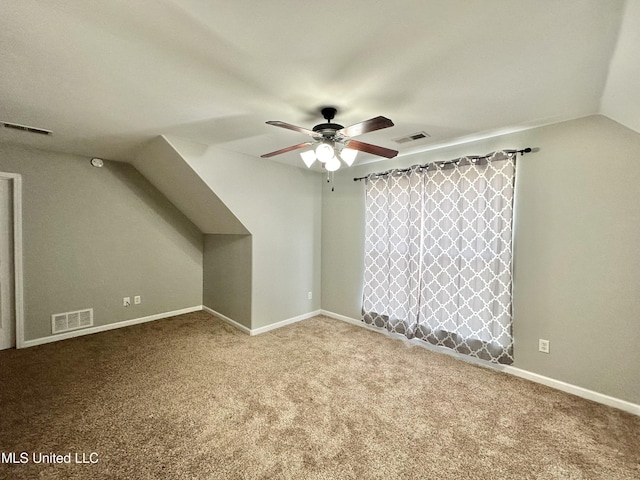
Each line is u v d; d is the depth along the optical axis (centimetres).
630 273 210
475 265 277
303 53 143
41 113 218
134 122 238
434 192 305
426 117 225
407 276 329
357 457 168
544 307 247
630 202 209
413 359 293
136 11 115
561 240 238
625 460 168
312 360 290
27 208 311
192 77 167
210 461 164
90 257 354
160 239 414
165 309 423
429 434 188
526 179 254
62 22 121
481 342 273
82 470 156
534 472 160
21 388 233
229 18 119
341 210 414
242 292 373
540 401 224
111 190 368
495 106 205
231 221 357
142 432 185
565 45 134
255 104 202
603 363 221
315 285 437
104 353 300
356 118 227
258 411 208
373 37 131
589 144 223
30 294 315
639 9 108
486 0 108
